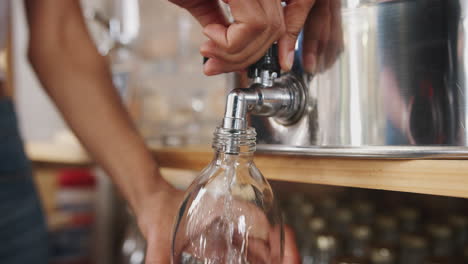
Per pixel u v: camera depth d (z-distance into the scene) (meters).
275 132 0.33
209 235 0.25
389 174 0.29
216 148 0.25
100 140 0.46
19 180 0.66
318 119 0.29
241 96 0.26
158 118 0.91
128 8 1.01
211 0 0.28
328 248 0.57
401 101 0.26
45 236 0.72
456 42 0.25
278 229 0.26
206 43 0.26
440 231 0.54
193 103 0.90
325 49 0.29
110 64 0.99
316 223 0.62
